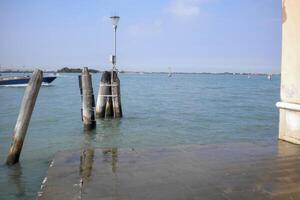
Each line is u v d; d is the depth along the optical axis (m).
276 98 46.28
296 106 7.45
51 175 5.49
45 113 26.78
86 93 17.56
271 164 6.02
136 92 61.38
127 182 5.12
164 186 4.94
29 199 7.57
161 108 31.73
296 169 5.72
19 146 10.59
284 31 7.85
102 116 22.31
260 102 39.22
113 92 22.14
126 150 7.15
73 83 106.50
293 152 6.86
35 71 10.62
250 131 18.83
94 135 16.88
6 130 18.19
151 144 14.77
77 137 16.30
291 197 4.52
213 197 4.52
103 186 4.97
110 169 5.79
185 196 4.56
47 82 66.56
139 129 18.98
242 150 7.05
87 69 17.61
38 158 11.49
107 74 22.08
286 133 7.94
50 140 15.45
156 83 121.00
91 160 6.38
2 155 11.95
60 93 54.75
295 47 7.54
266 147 7.31
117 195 4.61
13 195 7.84
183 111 29.11
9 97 44.53
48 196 4.60
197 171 5.64
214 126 20.50
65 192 4.74
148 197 4.54
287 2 7.73
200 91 66.38
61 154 6.86
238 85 106.88
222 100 42.28
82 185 5.01
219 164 6.03
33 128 19.05
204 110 30.02
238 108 31.86
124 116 24.73
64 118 23.62
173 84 111.75
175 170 5.69
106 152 6.99
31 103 10.57
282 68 7.93
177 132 18.17
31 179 9.05
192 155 6.66
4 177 9.24
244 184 5.00
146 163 6.13
